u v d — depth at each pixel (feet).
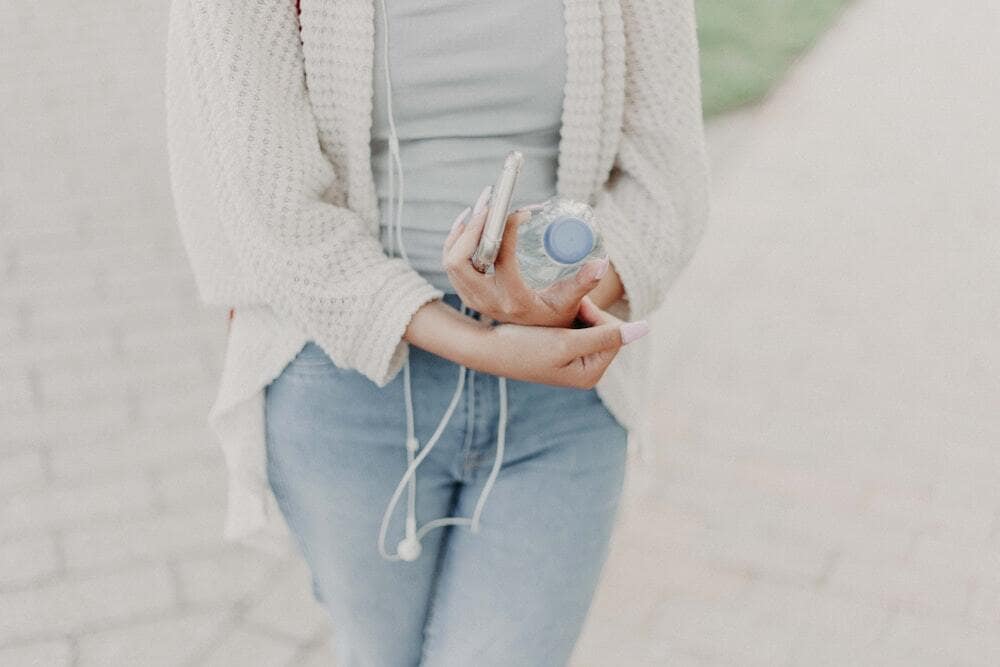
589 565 5.05
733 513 10.31
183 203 4.81
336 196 4.81
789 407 11.82
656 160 4.95
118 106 19.35
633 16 4.72
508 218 3.90
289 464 4.98
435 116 4.63
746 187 17.08
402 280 4.42
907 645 8.91
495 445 4.89
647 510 10.32
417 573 5.19
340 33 4.46
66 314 13.24
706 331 13.16
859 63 22.07
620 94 4.76
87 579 9.52
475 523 5.01
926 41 23.07
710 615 9.18
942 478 10.80
